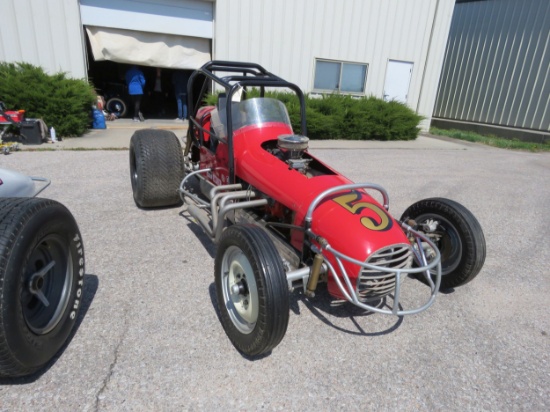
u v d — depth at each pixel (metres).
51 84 7.70
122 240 3.53
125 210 4.22
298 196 2.61
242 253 2.24
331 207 2.47
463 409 2.01
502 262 3.69
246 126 3.24
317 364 2.25
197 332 2.42
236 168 3.23
